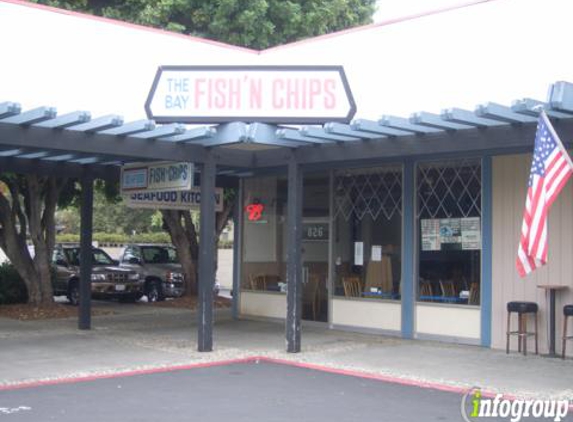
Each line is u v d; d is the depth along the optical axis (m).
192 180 12.27
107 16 18.91
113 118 10.26
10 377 9.80
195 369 10.51
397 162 13.66
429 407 8.20
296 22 20.02
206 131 11.30
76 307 19.59
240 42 19.25
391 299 13.62
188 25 19.78
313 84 11.15
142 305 20.25
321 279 14.92
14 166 13.52
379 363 10.88
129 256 23.12
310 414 7.84
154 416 7.71
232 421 7.52
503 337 12.12
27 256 18.72
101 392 8.90
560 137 9.59
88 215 14.78
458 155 12.59
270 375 10.05
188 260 21.78
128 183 13.84
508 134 10.20
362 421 7.55
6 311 17.78
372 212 14.06
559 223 11.55
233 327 15.00
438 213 13.09
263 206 16.22
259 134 11.51
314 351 11.95
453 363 10.86
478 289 12.53
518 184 12.05
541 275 11.73
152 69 14.78
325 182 14.91
